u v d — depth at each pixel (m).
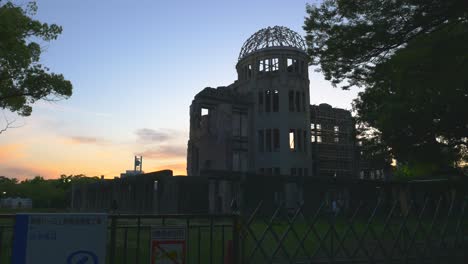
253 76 47.19
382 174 53.50
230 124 42.38
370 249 10.88
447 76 11.62
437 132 20.86
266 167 43.78
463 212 10.76
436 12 10.64
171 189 29.03
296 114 45.28
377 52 12.00
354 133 26.78
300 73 46.47
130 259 10.43
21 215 4.72
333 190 35.56
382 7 10.70
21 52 17.69
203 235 15.83
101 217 5.03
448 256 9.94
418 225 9.84
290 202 33.31
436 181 30.52
